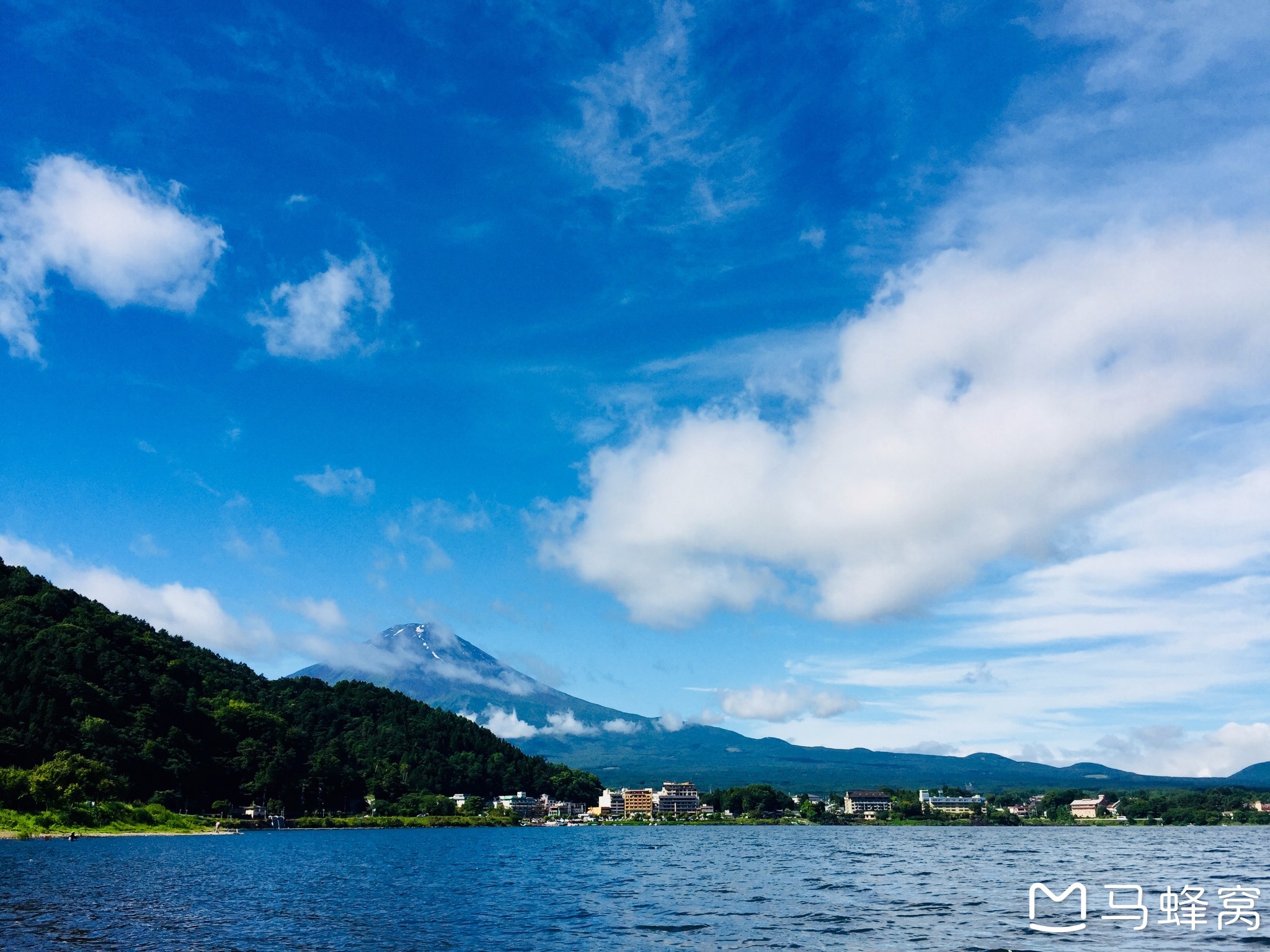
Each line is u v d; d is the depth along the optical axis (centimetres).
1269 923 7200
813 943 6309
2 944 6119
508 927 7125
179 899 8625
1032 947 6078
